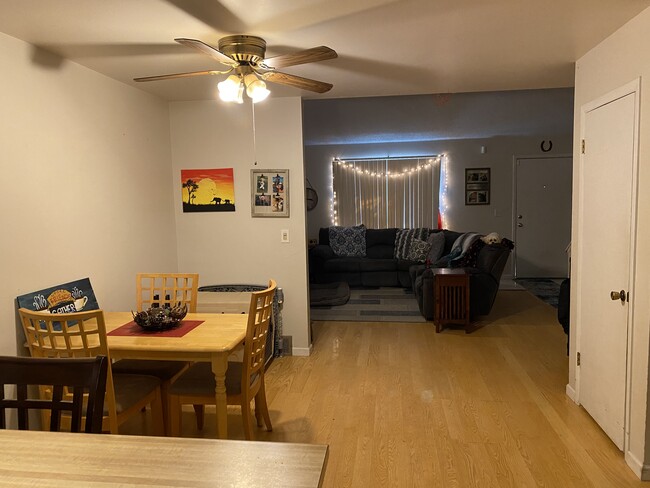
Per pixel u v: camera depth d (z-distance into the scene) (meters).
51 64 2.57
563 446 2.56
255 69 2.47
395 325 5.05
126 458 1.11
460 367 3.78
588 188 2.83
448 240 6.88
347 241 7.54
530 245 7.57
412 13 2.12
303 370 3.77
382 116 6.10
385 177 7.86
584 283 2.92
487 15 2.16
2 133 2.25
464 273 4.72
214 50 2.09
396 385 3.44
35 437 1.22
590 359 2.85
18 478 1.03
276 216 4.00
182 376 2.55
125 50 2.55
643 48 2.18
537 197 7.50
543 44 2.61
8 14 2.02
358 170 7.91
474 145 7.55
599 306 2.70
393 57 2.78
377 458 2.48
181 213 4.09
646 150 2.18
